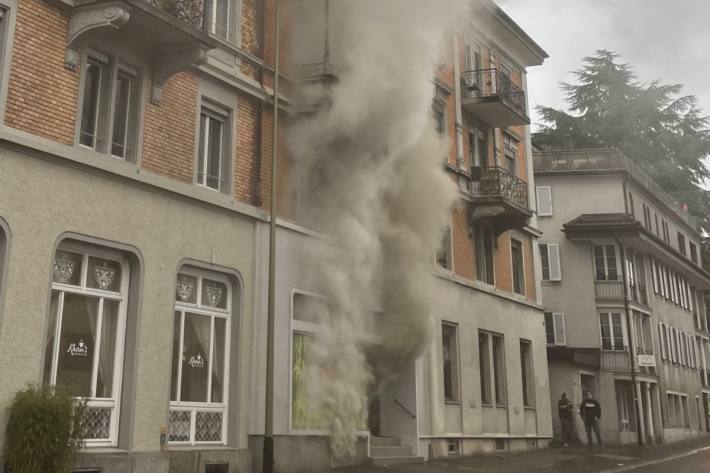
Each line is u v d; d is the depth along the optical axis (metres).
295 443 15.06
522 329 25.80
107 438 11.97
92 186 11.98
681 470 17.66
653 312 37.25
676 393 39.25
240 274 14.76
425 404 19.61
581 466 18.94
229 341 14.55
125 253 12.57
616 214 34.44
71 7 11.91
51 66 11.58
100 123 12.59
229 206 14.62
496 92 24.52
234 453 13.75
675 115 51.28
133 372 12.22
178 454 12.66
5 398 10.23
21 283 10.65
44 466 9.90
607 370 32.28
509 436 23.47
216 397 14.17
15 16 11.10
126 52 12.99
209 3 15.16
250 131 15.77
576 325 33.22
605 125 50.66
